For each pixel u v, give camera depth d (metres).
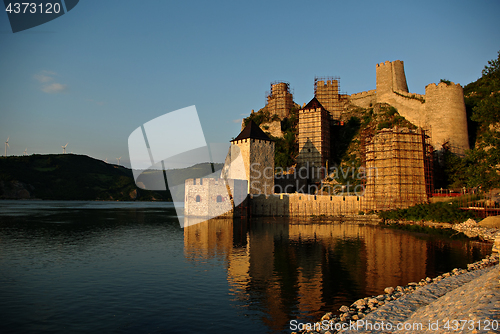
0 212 85.75
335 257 30.94
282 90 123.25
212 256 31.09
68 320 16.30
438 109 82.94
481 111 43.44
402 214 61.47
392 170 70.38
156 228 53.41
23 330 15.14
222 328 15.52
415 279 23.53
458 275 21.98
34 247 35.62
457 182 70.19
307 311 17.56
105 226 56.16
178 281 22.84
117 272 25.16
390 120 99.56
